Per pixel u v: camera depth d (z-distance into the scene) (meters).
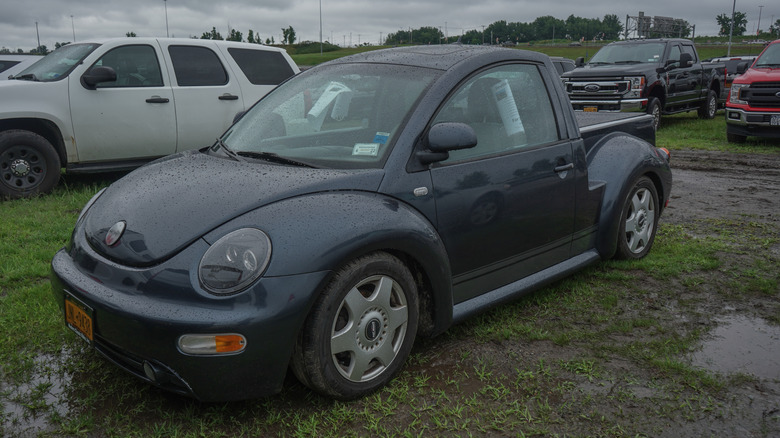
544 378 2.85
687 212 6.15
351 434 2.42
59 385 2.77
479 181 3.04
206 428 2.46
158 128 7.18
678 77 14.39
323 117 3.15
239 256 2.29
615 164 4.12
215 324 2.21
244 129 3.41
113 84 6.91
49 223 5.46
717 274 4.28
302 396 2.69
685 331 3.37
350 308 2.51
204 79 7.52
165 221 2.49
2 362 2.96
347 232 2.43
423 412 2.58
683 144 11.52
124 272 2.40
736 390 2.75
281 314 2.28
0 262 4.36
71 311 2.61
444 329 2.98
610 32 168.75
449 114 3.00
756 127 11.04
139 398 2.68
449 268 2.87
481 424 2.50
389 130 2.88
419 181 2.79
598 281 4.11
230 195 2.55
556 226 3.58
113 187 3.04
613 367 2.96
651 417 2.55
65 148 6.68
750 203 6.56
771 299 3.85
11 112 6.29
